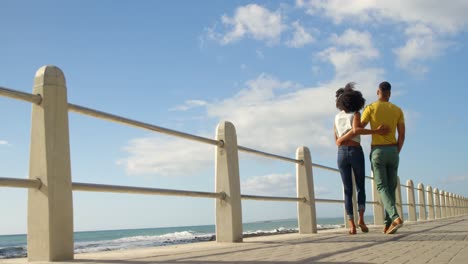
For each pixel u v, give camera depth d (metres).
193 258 3.38
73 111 3.52
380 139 6.34
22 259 3.45
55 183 3.26
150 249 4.52
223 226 5.50
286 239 5.87
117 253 4.03
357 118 6.51
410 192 15.43
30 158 3.31
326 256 3.41
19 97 3.13
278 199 6.64
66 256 3.27
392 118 6.31
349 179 6.87
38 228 3.24
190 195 4.81
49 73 3.35
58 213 3.25
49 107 3.31
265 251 3.97
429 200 18.52
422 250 3.88
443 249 3.97
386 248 4.14
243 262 3.04
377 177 6.36
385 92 6.44
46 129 3.28
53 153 3.28
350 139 6.77
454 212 25.11
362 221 6.93
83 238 63.03
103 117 3.74
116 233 83.38
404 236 5.93
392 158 6.32
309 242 5.18
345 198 6.90
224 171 5.56
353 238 5.73
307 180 7.55
